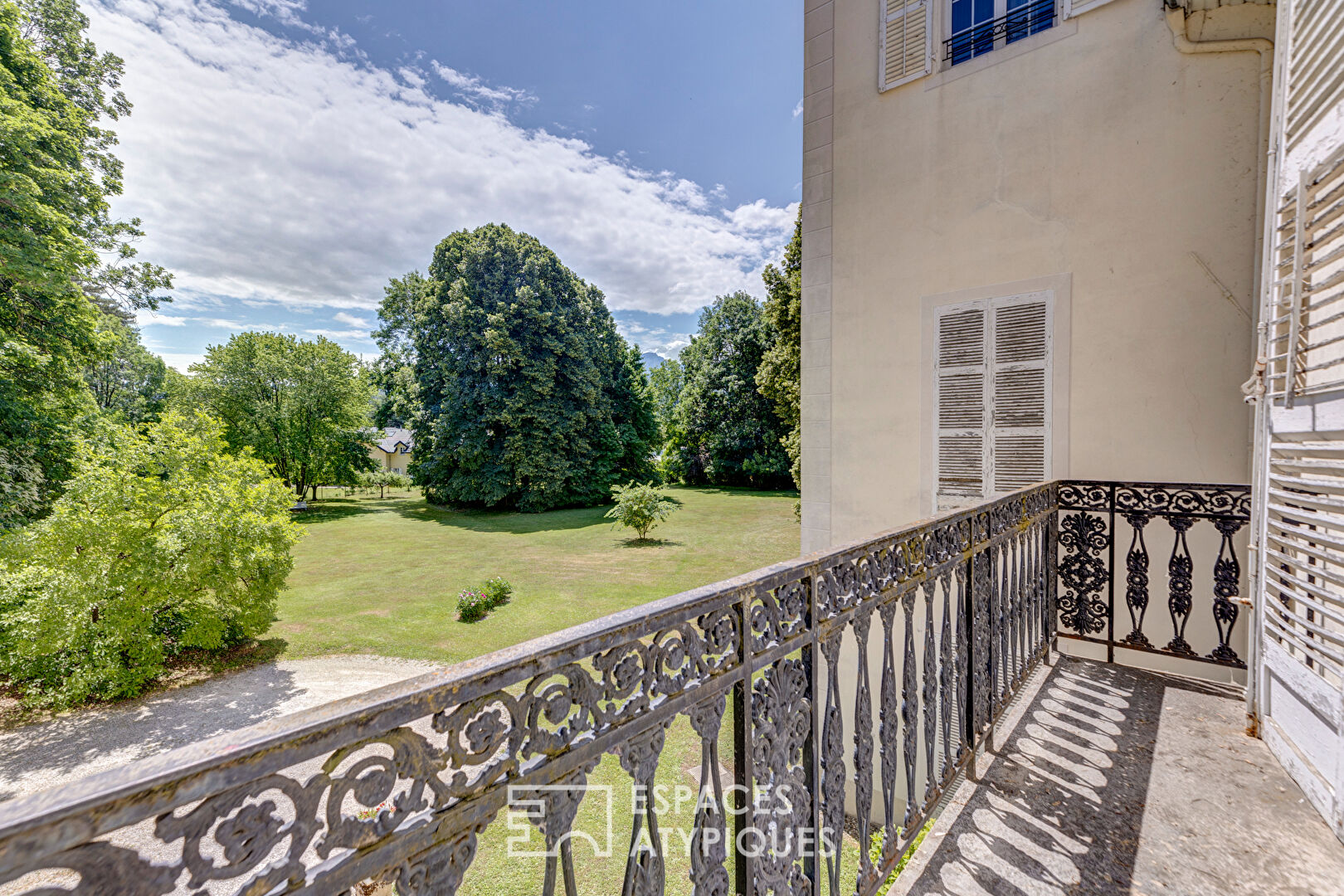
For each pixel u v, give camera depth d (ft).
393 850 2.25
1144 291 12.94
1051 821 6.63
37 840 1.44
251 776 1.86
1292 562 6.98
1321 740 6.51
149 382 107.96
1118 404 13.23
